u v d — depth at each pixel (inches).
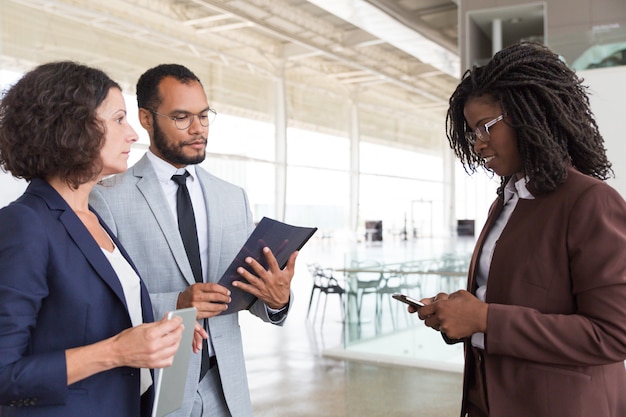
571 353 51.8
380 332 239.5
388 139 956.6
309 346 262.1
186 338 50.1
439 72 768.9
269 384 201.5
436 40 513.3
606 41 208.4
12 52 428.8
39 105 49.1
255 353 248.8
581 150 57.6
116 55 508.4
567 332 51.6
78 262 51.0
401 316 234.7
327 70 777.6
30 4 433.1
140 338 46.5
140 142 518.9
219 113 622.8
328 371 219.0
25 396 46.0
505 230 58.9
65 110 49.6
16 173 52.3
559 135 56.6
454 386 197.9
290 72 745.0
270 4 530.6
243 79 653.3
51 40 455.8
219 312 68.2
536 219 56.1
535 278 55.1
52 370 45.8
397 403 179.6
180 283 74.7
